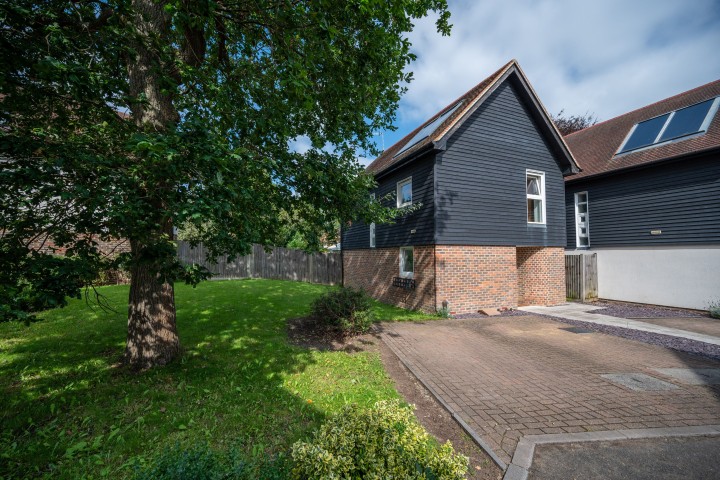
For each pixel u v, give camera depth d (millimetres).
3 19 2357
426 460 2150
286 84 3875
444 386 4422
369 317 7125
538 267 11422
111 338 5852
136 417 3357
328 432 2385
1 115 2625
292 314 8422
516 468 2725
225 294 10883
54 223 2619
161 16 4312
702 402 3953
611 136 14031
